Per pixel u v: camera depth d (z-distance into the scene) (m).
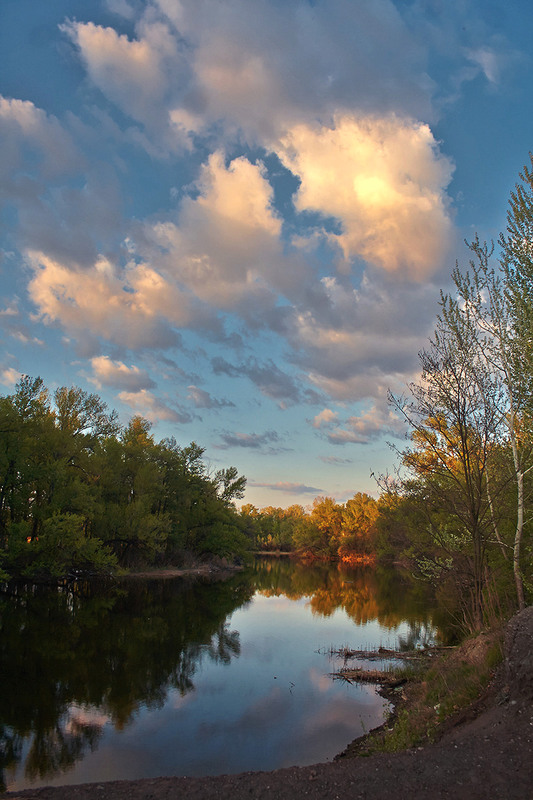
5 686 16.03
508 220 13.70
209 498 69.44
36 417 40.06
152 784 6.95
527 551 14.12
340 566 90.06
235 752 11.69
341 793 6.36
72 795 6.60
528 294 13.20
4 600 32.03
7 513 39.62
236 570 74.88
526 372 12.98
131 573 53.28
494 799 5.78
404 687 16.12
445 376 13.77
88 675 17.62
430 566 15.88
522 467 12.93
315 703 15.24
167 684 17.00
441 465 15.00
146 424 64.56
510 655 8.77
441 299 13.91
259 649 22.16
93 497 40.59
